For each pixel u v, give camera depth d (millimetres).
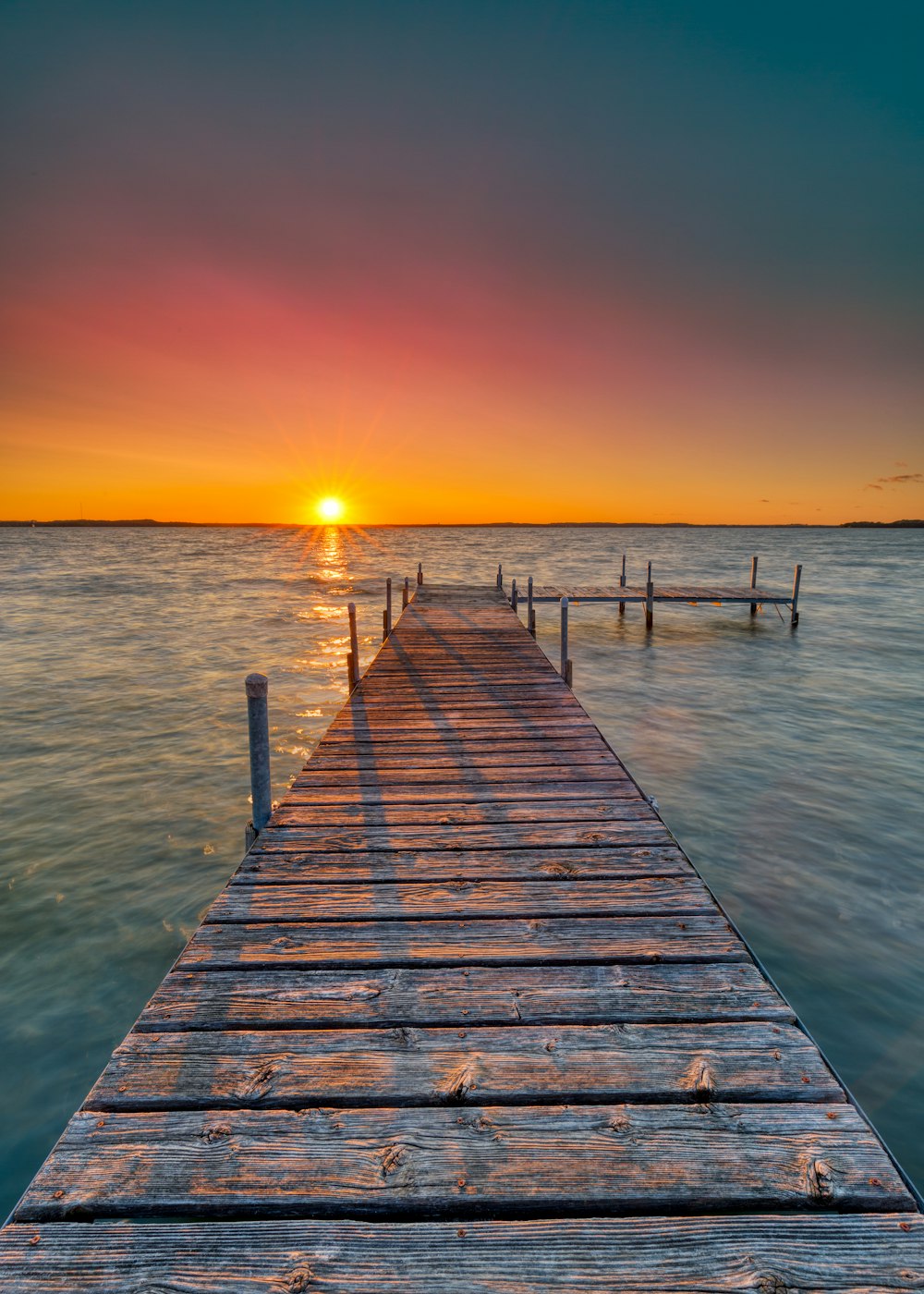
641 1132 2141
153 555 82125
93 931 5816
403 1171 2000
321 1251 1772
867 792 8805
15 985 5105
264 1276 1710
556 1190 1941
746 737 11328
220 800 8688
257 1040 2564
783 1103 2266
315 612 28422
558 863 4027
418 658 10883
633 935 3289
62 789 9070
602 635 22734
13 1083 4195
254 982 2947
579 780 5410
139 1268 1729
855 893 6305
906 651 19500
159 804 8578
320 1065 2436
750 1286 1679
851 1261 1737
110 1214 1885
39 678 15789
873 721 12258
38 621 25406
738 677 16156
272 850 4230
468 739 6523
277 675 16219
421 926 3379
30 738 11375
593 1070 2410
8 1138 3803
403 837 4395
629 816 4699
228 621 25516
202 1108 2246
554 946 3205
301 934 3322
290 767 9922
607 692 14594
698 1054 2492
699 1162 2033
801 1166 2012
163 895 6402
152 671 16641
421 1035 2592
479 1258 1758
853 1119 2195
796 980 5066
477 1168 2012
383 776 5523
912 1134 3768
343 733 6750
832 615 27219
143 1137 2113
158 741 11188
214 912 3512
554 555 78125
